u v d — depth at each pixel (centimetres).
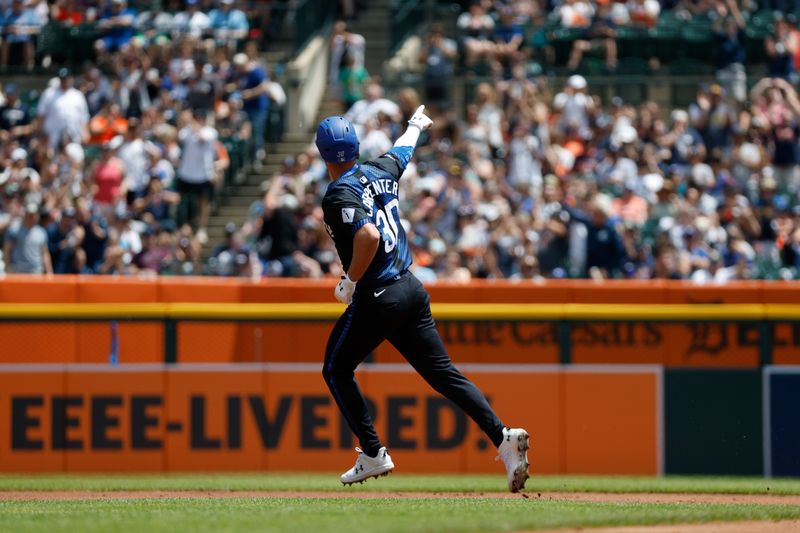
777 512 2442
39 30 7444
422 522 2055
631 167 6109
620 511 2394
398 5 7819
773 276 5584
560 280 5219
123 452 4278
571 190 5747
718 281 5438
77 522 2122
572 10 7338
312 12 7675
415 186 5978
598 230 5459
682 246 5534
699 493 3375
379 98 6581
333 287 5150
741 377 4262
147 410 4284
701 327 4662
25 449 4284
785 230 5753
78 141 6375
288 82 7075
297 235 5628
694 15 7394
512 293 5100
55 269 5531
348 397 2436
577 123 6525
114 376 4294
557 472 4272
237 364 4297
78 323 4419
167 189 6094
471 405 2398
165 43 6994
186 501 2733
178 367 4294
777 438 4234
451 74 7006
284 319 4425
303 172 5791
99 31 7375
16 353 4441
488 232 5647
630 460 4266
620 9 7325
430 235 5650
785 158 6525
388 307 2347
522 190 5947
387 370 4269
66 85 6375
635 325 4697
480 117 6469
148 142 6272
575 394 4284
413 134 2492
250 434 4275
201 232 6212
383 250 2352
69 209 5562
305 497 3045
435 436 4256
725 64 7000
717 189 6134
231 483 3666
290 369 4284
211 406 4284
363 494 3241
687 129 6456
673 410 4269
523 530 2034
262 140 6788
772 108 6581
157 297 5141
